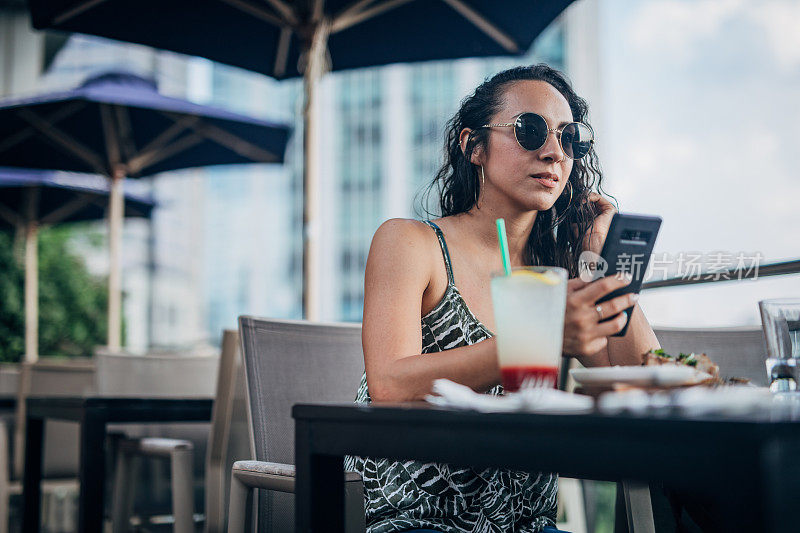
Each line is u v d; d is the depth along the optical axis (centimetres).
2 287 923
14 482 335
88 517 195
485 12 379
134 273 1836
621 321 89
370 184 3719
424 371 101
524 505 130
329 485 84
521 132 133
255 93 3334
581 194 153
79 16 381
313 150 378
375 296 122
